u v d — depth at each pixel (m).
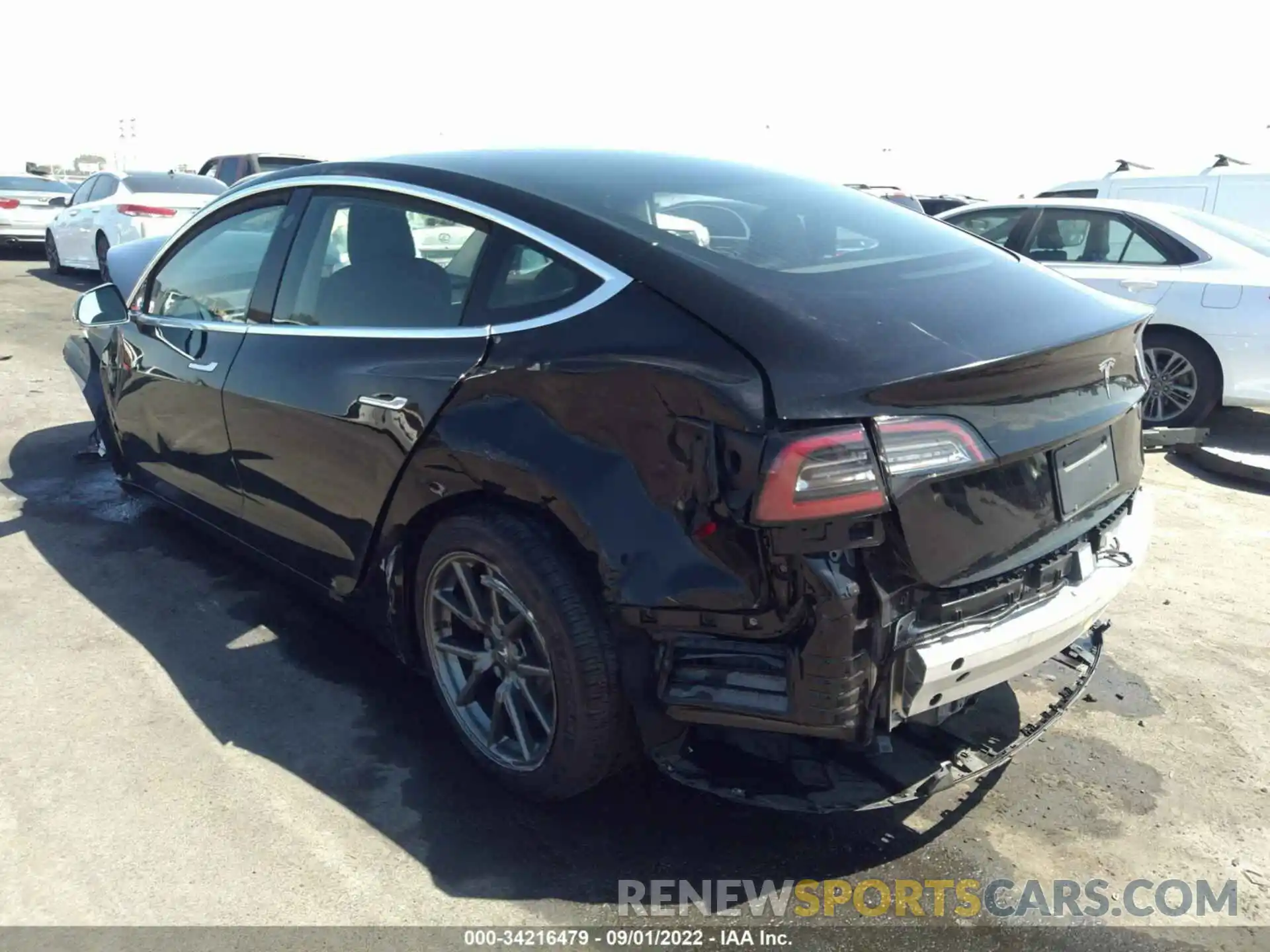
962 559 2.11
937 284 2.49
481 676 2.69
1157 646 3.64
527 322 2.46
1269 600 4.06
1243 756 2.96
